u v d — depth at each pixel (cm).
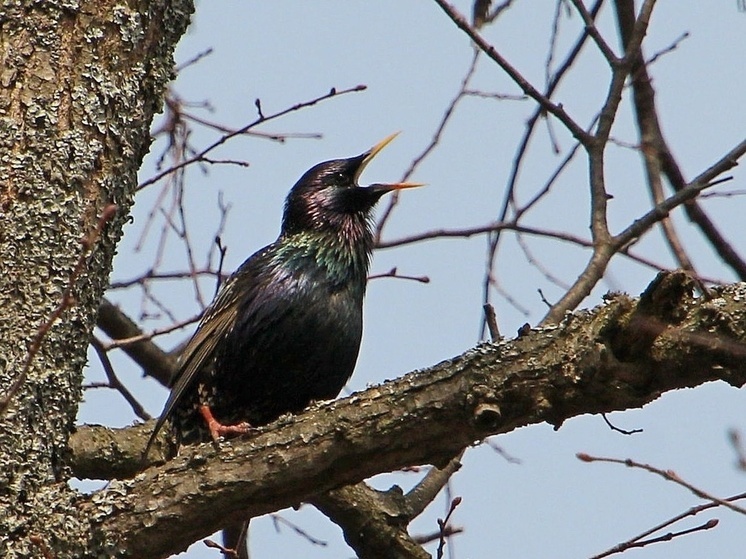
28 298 786
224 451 751
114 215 831
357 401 739
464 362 717
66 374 791
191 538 751
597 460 812
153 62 873
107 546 735
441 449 730
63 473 784
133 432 1123
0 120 814
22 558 725
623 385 677
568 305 1121
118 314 1258
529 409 699
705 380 668
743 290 665
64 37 840
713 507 809
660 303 657
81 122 827
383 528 1090
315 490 747
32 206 801
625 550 831
